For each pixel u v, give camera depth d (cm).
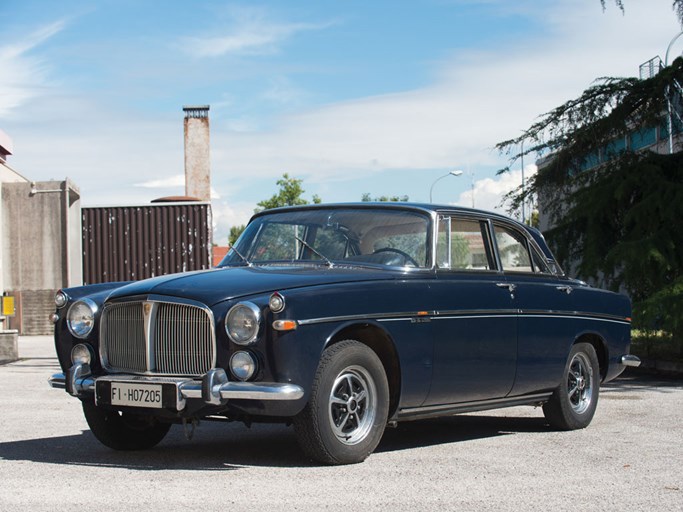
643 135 1471
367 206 634
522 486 473
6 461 549
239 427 726
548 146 1480
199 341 505
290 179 4366
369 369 530
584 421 713
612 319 760
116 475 497
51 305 2859
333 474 498
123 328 538
